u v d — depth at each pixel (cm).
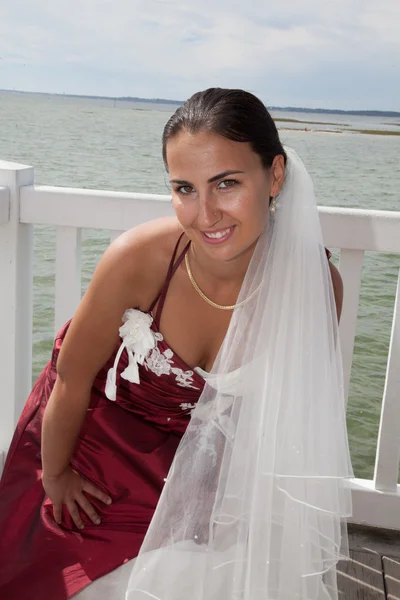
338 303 156
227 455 140
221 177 124
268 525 134
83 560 140
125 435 155
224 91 129
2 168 197
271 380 137
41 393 168
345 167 3148
